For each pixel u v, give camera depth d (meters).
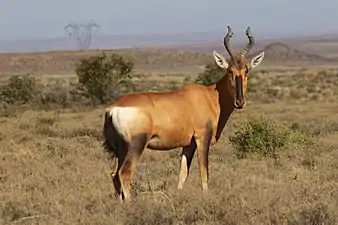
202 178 26.33
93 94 97.75
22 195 26.17
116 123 24.44
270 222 20.17
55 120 70.19
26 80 102.50
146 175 32.44
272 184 28.02
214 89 26.98
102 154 40.31
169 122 25.14
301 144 43.44
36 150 42.31
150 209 21.75
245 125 42.69
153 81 152.50
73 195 25.84
